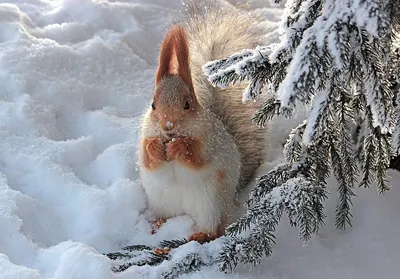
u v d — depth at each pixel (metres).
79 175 1.01
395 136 0.81
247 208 0.92
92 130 1.09
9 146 1.00
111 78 1.19
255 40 1.06
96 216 0.93
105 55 1.23
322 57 0.77
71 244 0.86
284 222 0.93
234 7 1.31
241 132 1.01
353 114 0.88
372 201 0.96
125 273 0.84
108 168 1.01
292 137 0.90
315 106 0.81
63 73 1.16
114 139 1.07
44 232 0.91
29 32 1.24
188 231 0.93
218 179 0.90
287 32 0.80
